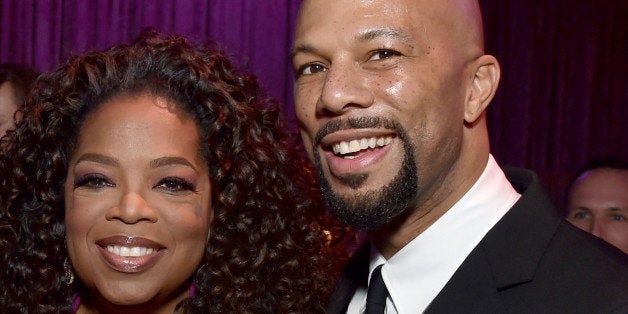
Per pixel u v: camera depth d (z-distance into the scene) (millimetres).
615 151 6238
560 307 1457
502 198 1696
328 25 1612
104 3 5469
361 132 1591
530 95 6059
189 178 1725
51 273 1792
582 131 6168
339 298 1909
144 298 1684
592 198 3205
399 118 1583
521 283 1528
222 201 1812
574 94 6180
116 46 1824
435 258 1670
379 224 1632
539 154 6129
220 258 1817
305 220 1995
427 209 1679
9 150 1816
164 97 1731
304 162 2064
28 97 1829
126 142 1670
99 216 1665
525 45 6039
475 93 1710
